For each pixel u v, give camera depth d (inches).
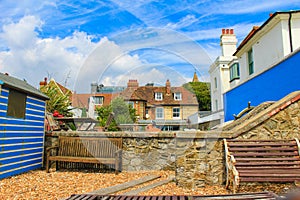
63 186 182.5
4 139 210.7
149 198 114.6
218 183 172.6
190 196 116.0
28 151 243.9
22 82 265.0
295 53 222.2
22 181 200.8
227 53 604.4
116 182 193.8
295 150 163.0
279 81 253.0
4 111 211.3
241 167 153.3
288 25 347.9
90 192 163.3
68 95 461.4
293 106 180.7
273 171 147.9
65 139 258.7
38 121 263.7
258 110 248.5
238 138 175.8
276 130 177.5
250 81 333.1
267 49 389.4
